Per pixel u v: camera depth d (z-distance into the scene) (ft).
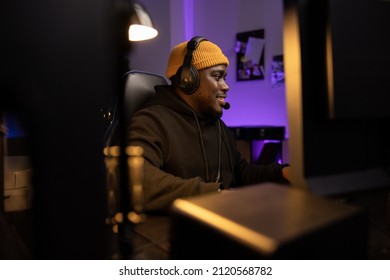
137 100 3.85
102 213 1.40
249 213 1.08
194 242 1.09
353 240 1.09
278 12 7.64
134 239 1.66
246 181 3.89
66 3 1.36
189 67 3.40
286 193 1.28
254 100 8.07
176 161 3.29
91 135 1.41
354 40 1.35
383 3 1.49
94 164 1.41
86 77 1.40
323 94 1.31
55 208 1.32
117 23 1.45
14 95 1.37
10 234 1.60
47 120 1.34
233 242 0.96
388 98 1.50
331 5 1.28
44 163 1.32
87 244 1.35
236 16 8.18
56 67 1.36
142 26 5.30
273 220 1.02
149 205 2.37
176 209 1.15
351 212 1.09
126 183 1.62
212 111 3.67
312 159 1.34
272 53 7.76
